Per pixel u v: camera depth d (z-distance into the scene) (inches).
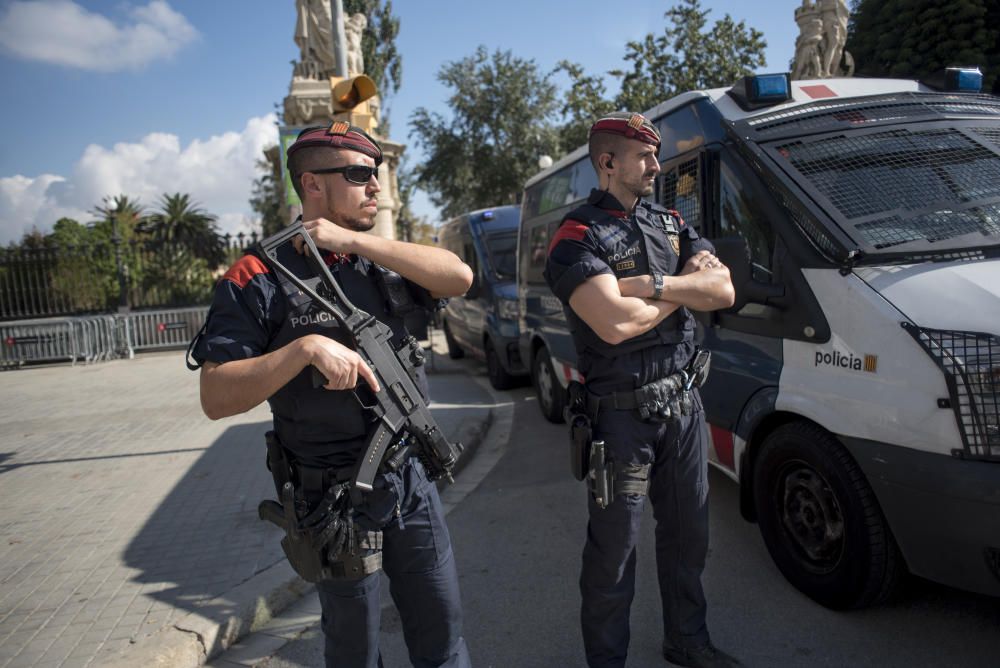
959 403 90.9
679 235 99.2
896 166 126.7
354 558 71.7
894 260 109.2
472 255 390.3
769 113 143.5
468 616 129.2
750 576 133.0
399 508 75.0
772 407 121.6
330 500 71.2
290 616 132.4
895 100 145.2
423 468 78.7
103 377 456.4
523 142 935.7
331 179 73.8
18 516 186.2
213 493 196.4
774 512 125.8
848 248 110.7
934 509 93.5
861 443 102.6
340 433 72.9
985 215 115.6
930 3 490.3
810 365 114.9
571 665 111.1
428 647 79.4
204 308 592.1
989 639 107.0
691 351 99.0
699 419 97.2
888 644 107.8
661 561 102.2
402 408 73.0
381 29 1080.2
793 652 108.2
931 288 101.1
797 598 123.6
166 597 132.9
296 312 71.9
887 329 100.5
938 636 108.7
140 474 220.1
